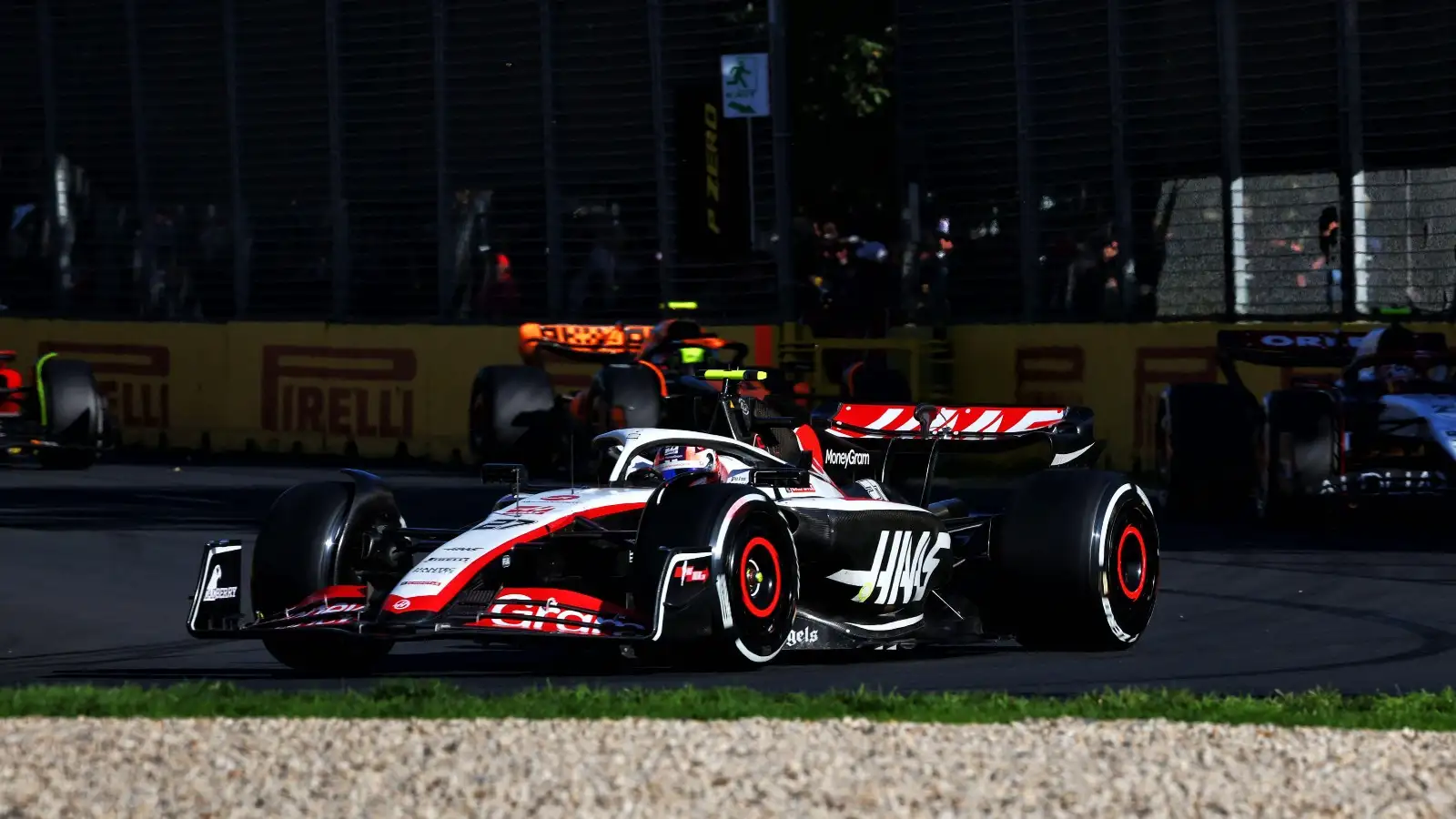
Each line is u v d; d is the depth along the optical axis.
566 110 74.88
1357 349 51.09
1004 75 69.12
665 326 63.06
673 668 28.88
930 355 68.12
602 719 22.34
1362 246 61.84
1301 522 49.91
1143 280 66.25
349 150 77.81
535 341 66.62
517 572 28.34
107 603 37.97
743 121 73.06
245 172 79.38
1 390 64.50
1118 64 66.00
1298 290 63.34
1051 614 30.27
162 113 80.56
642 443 30.30
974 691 26.38
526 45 75.12
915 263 71.44
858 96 100.12
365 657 29.11
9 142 83.38
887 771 19.36
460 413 72.94
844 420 33.59
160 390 78.75
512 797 18.22
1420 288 61.25
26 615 36.34
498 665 29.78
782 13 69.56
